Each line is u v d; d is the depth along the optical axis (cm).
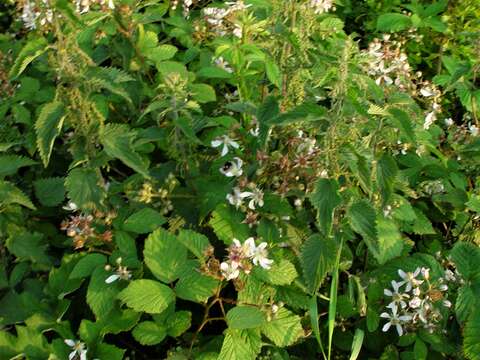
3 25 133
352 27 142
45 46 77
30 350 72
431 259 83
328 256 71
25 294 78
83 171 76
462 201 93
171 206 83
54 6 74
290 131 78
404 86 105
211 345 74
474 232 92
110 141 75
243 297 72
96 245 82
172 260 74
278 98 77
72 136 79
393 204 84
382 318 83
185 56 107
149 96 99
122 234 78
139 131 89
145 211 80
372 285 81
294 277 74
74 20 75
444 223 98
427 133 96
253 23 105
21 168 101
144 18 101
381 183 76
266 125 76
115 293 75
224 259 77
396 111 75
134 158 75
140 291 71
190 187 86
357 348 74
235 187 77
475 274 80
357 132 73
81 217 77
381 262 82
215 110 101
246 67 97
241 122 96
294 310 81
